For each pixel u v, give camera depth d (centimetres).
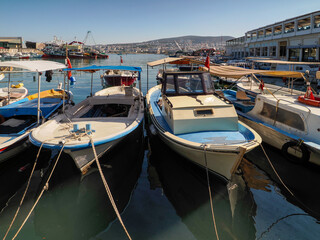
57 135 707
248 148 599
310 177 742
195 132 729
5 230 539
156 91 1459
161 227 545
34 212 599
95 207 614
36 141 662
